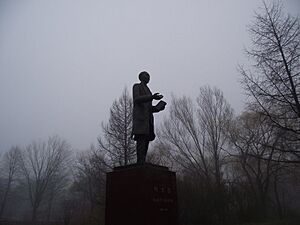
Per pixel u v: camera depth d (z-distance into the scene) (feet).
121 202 21.08
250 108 48.65
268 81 43.83
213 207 60.85
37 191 142.92
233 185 66.64
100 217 62.54
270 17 45.62
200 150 82.94
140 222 19.67
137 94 24.39
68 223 81.15
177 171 82.64
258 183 75.56
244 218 62.23
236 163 85.05
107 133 70.23
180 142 84.48
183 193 60.23
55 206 169.78
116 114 68.39
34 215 136.56
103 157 70.08
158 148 85.20
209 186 62.85
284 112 42.98
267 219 67.62
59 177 156.04
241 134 78.13
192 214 59.16
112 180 22.17
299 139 41.27
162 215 20.83
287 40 43.86
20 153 154.92
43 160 150.00
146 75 25.95
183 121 86.17
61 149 155.53
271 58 43.98
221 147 83.15
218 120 84.99
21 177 156.25
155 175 21.34
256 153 70.38
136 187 20.62
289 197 118.93
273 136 54.85
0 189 163.22
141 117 23.98
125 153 64.18
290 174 74.49
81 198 128.98
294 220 59.62
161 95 23.12
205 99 88.28
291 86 41.57
